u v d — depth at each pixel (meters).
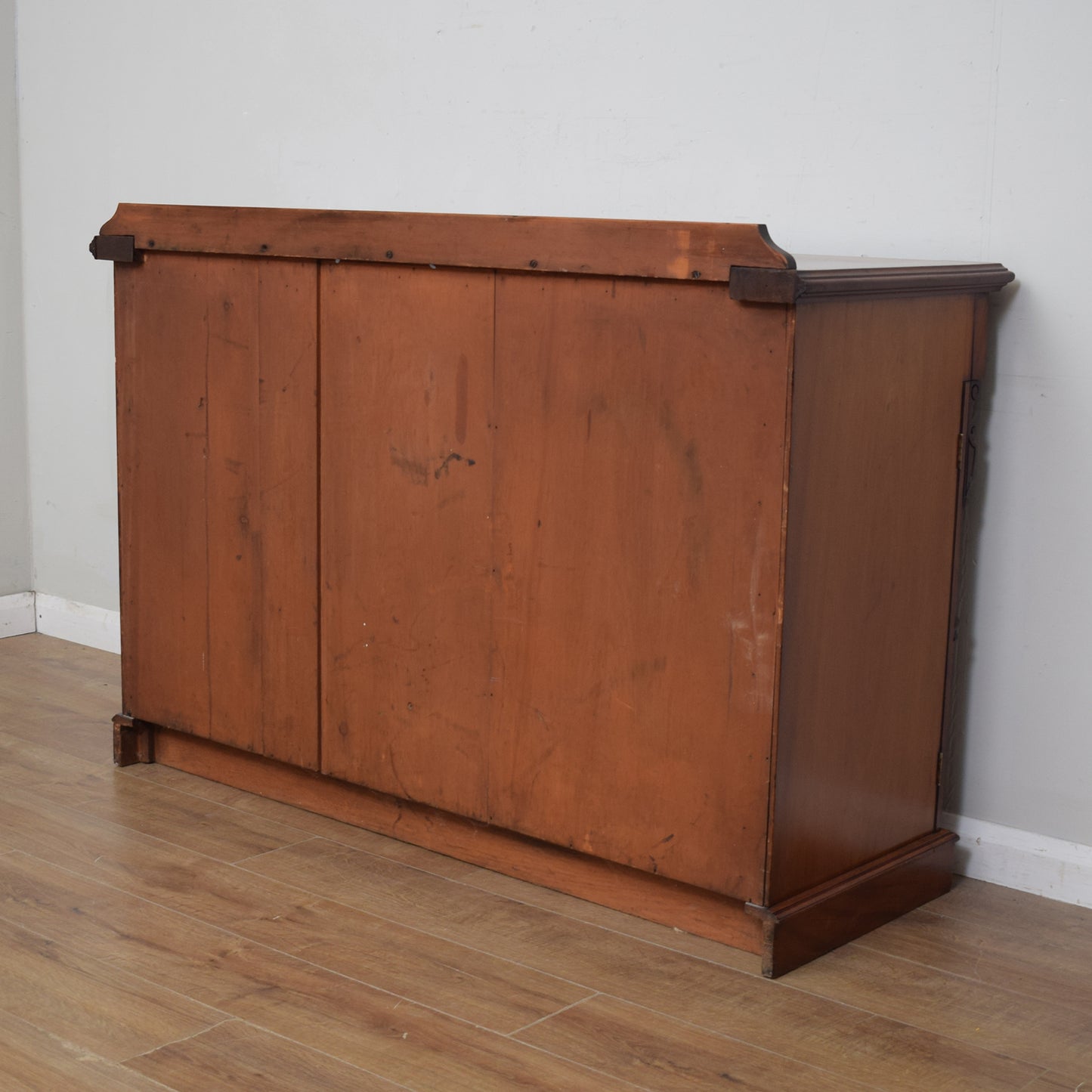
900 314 2.12
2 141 3.74
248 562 2.64
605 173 2.77
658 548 2.11
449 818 2.48
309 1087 1.76
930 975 2.11
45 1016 1.90
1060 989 2.07
